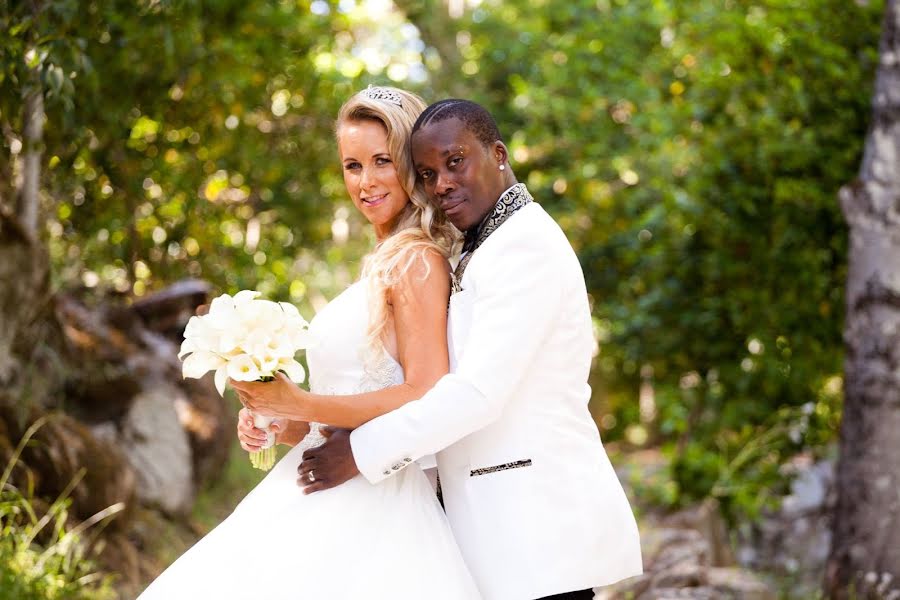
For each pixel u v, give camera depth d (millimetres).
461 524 2906
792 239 8812
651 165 10000
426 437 2736
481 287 2838
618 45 11031
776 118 8484
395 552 2832
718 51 8820
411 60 14453
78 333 6617
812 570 9766
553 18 12414
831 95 8406
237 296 2734
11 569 4547
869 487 6418
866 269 6539
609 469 2965
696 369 9859
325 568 2799
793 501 10312
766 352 9242
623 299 11266
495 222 2930
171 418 6879
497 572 2811
